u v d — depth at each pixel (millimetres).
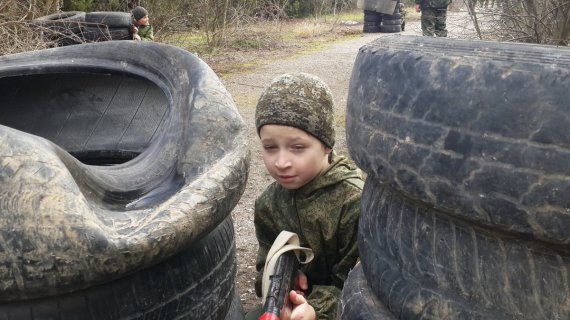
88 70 2732
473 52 1202
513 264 1188
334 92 8180
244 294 2869
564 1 4578
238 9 13469
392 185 1340
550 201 1079
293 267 1837
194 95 1961
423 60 1258
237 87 8742
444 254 1294
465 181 1169
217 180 1660
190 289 1604
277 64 10945
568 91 1045
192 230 1519
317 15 20125
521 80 1091
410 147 1261
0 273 1246
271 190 2139
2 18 6848
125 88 2781
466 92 1158
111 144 2750
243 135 1901
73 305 1347
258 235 2223
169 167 1898
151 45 2594
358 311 1563
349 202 1965
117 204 1700
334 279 2061
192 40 12953
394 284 1419
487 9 5668
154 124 2688
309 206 2016
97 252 1305
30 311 1312
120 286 1419
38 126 2861
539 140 1074
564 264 1143
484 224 1176
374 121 1376
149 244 1396
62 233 1273
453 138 1179
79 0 11703
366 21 17172
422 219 1342
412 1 24359
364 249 1593
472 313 1254
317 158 1943
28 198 1271
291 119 1873
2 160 1292
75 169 1556
